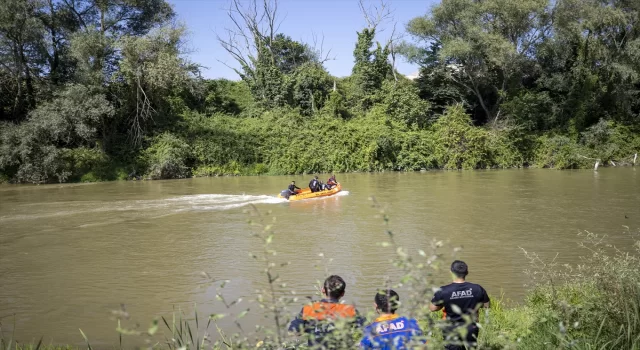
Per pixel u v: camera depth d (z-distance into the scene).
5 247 15.00
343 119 49.66
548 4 46.94
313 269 11.98
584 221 17.67
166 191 29.48
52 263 13.18
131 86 40.56
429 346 3.79
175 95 46.34
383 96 51.41
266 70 51.66
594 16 45.31
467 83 54.19
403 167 45.56
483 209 20.86
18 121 40.62
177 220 19.16
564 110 50.25
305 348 4.05
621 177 34.53
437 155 46.09
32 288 11.10
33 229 17.62
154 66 39.84
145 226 18.02
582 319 6.05
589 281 8.04
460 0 48.28
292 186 25.30
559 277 10.72
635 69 46.25
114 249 14.61
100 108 37.47
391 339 4.00
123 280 11.57
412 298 3.60
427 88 53.88
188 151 41.56
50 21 41.81
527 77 55.00
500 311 7.81
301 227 17.44
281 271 11.91
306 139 45.09
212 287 10.89
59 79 42.09
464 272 5.99
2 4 36.06
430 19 51.41
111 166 38.97
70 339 8.34
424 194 26.47
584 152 45.66
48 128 36.09
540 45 49.12
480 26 48.47
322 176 40.19
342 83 56.50
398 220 18.55
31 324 9.05
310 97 51.62
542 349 6.02
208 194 27.41
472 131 46.34
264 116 48.31
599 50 47.69
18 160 35.94
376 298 4.88
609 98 49.88
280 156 44.03
